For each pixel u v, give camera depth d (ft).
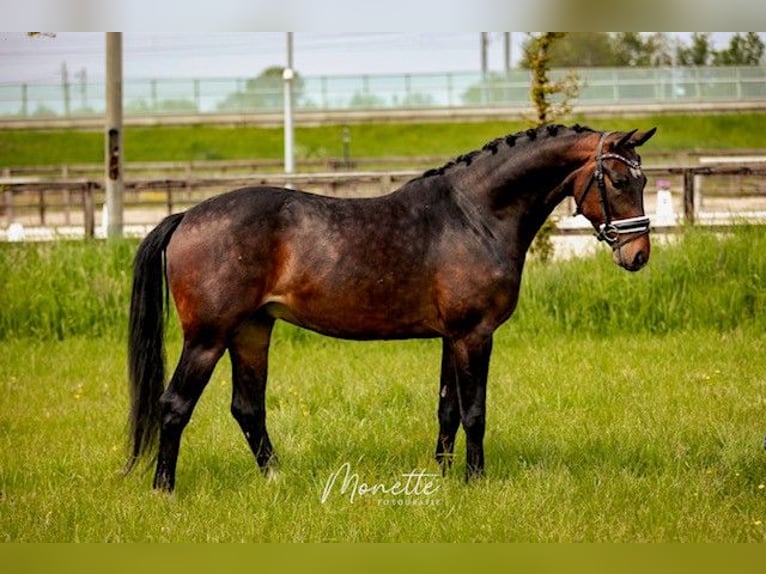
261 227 30.09
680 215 69.97
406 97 218.18
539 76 61.93
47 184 70.90
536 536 27.63
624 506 29.32
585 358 49.24
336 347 54.08
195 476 32.63
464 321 30.63
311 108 217.15
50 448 36.11
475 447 30.99
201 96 219.82
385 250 30.32
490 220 31.01
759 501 29.50
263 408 32.73
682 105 193.57
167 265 30.48
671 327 55.52
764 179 96.27
